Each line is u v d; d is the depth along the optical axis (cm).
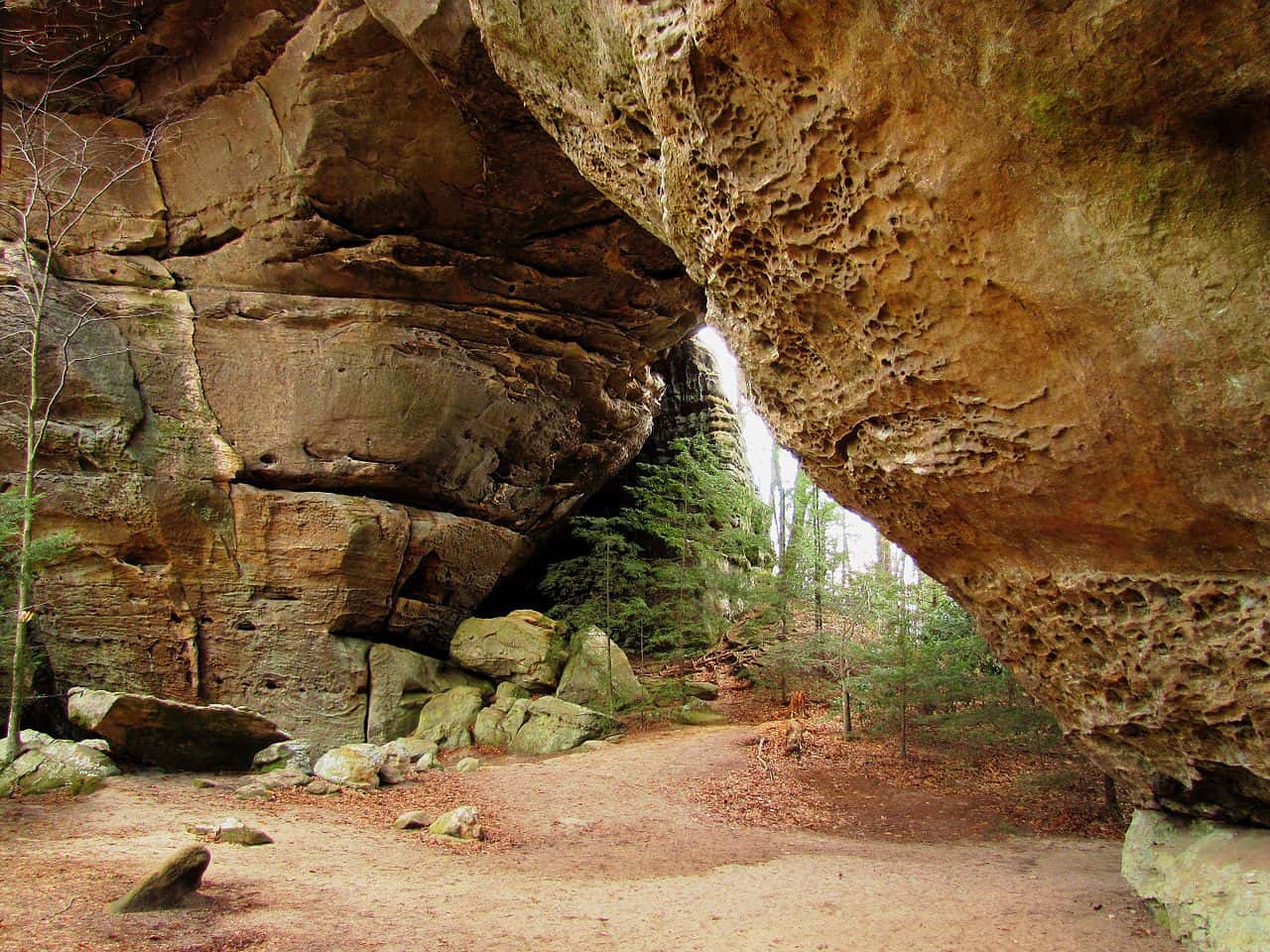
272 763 1105
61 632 1335
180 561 1402
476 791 1111
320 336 1477
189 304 1450
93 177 1421
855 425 612
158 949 479
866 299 541
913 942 558
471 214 1480
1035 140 422
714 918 629
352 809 963
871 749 1311
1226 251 398
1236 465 429
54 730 1314
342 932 548
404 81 1286
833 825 998
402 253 1496
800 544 1800
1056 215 435
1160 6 361
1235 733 509
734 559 2136
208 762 1095
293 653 1461
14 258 1326
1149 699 550
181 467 1402
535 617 1795
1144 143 401
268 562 1455
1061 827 955
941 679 1191
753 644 1989
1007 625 635
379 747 1202
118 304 1398
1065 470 495
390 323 1498
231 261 1477
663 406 2519
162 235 1480
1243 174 392
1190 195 401
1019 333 478
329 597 1480
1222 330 403
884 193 491
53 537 1032
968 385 515
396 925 574
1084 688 600
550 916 625
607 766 1284
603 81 709
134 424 1373
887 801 1083
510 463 1741
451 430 1577
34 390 1036
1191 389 422
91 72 1400
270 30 1298
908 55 441
